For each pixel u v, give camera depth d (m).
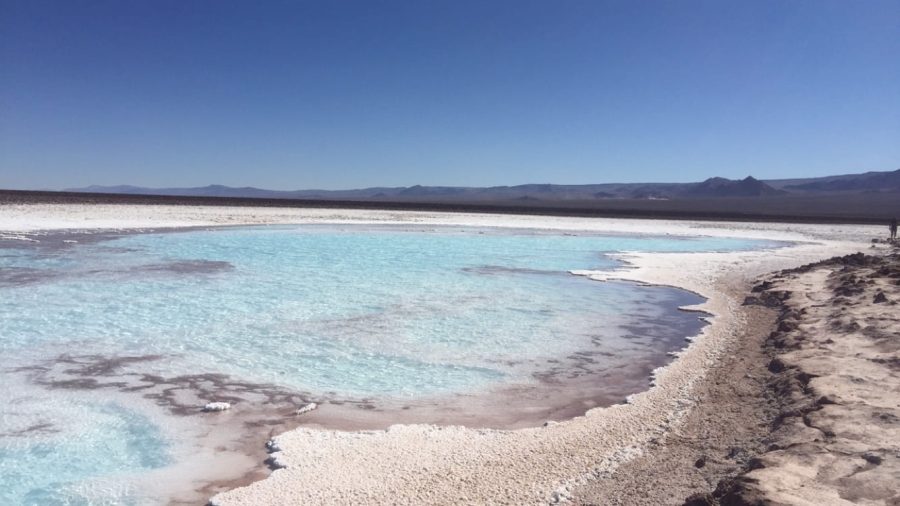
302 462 5.43
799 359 7.80
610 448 5.73
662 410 6.80
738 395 7.13
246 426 6.37
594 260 21.28
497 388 7.76
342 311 11.76
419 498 4.74
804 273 16.33
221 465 5.48
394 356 8.98
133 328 10.05
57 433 6.07
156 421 6.43
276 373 8.06
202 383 7.61
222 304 12.05
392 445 5.85
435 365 8.62
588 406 7.17
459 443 5.91
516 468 5.31
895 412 5.58
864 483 4.18
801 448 4.90
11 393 7.08
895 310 9.89
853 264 17.44
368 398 7.28
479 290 14.59
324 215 40.44
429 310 12.12
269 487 4.95
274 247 22.22
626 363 8.97
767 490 4.09
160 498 4.89
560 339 10.25
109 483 5.12
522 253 23.17
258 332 10.02
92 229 25.30
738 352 9.17
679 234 35.81
